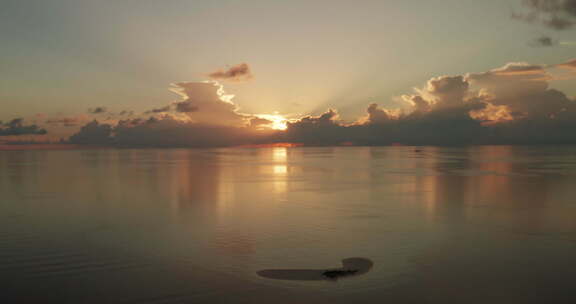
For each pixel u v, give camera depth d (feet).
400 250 61.31
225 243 65.36
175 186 149.59
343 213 91.81
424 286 47.01
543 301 43.21
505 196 119.96
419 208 98.78
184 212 93.71
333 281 48.47
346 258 57.21
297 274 50.78
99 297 43.98
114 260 56.49
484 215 89.15
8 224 80.33
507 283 48.01
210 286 46.88
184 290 45.75
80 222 82.48
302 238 68.64
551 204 104.17
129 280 48.75
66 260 56.70
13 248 62.69
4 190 137.69
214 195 123.65
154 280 48.83
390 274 50.80
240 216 88.48
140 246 63.67
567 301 43.16
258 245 64.13
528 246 63.62
